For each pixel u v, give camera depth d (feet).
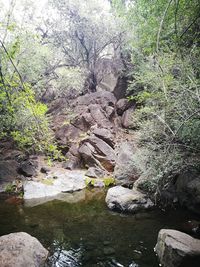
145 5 30.07
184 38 25.52
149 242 22.34
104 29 66.23
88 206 32.32
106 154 46.47
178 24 25.57
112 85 69.92
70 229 25.45
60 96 66.39
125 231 24.64
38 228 25.71
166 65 28.48
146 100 37.78
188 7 23.31
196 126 22.71
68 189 38.65
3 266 17.26
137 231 24.52
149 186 30.55
